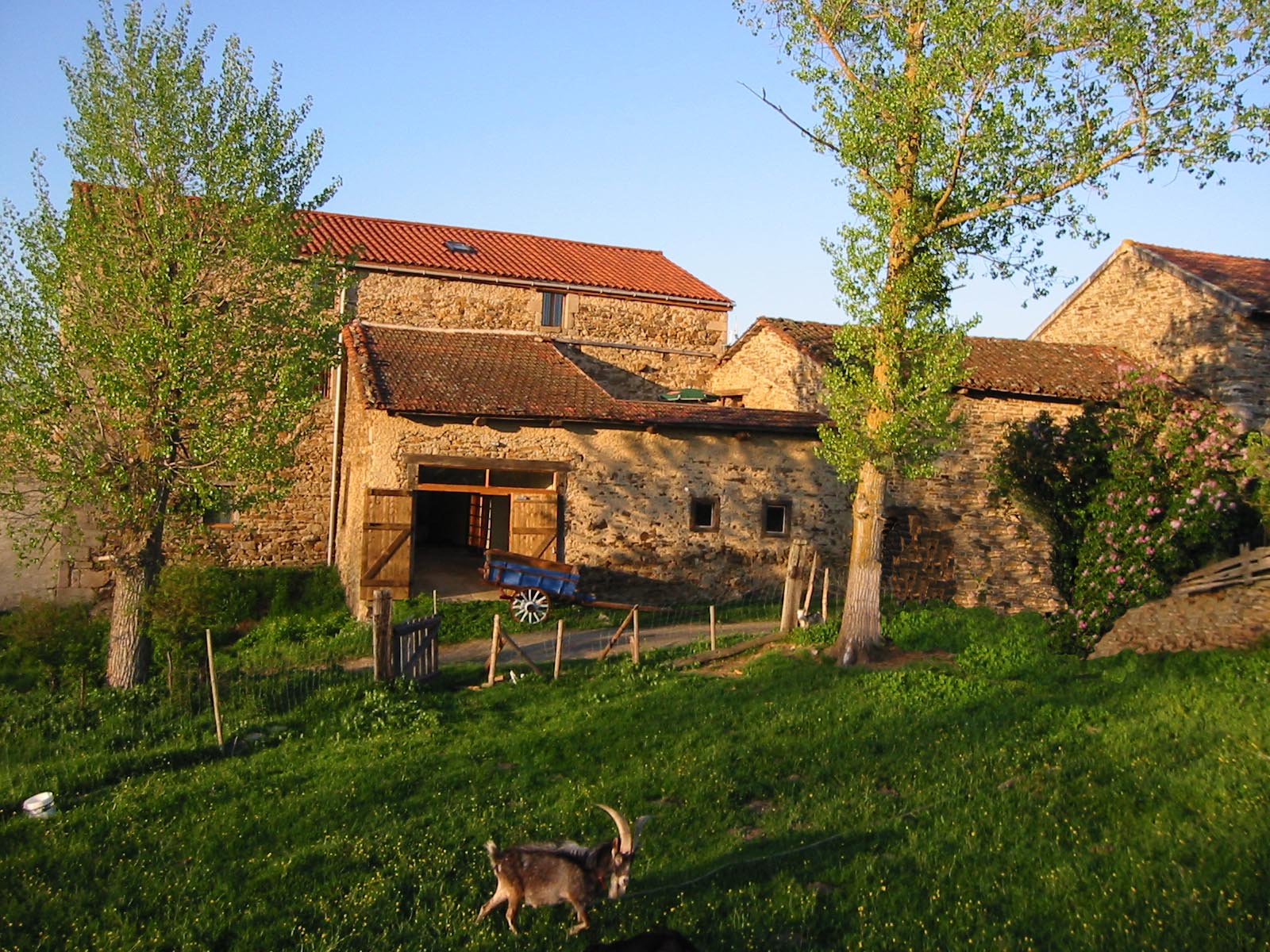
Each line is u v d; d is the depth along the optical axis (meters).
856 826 7.75
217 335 11.66
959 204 12.48
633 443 18.33
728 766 9.09
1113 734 9.34
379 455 16.95
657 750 9.60
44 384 11.21
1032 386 18.86
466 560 22.22
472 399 17.41
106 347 11.41
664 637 15.54
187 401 11.59
